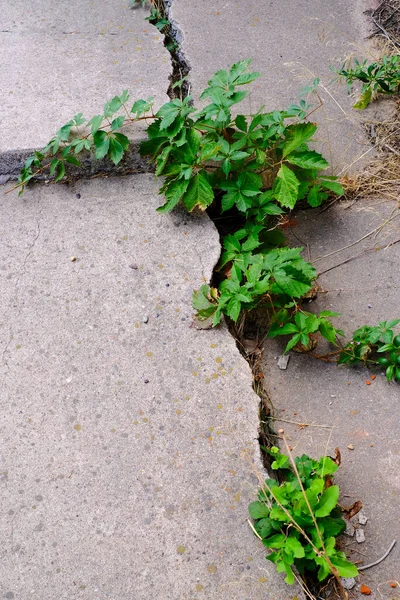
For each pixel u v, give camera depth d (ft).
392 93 5.79
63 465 4.56
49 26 6.20
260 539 4.36
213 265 5.12
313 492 4.26
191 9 6.40
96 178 5.49
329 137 5.67
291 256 4.87
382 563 4.38
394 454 4.61
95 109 5.64
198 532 4.39
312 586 4.34
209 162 5.34
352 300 5.07
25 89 5.77
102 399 4.72
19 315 4.99
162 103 5.68
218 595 4.26
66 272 5.12
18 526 4.42
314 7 6.41
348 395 4.79
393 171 5.52
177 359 4.83
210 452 4.57
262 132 5.13
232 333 4.97
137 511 4.44
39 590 4.29
